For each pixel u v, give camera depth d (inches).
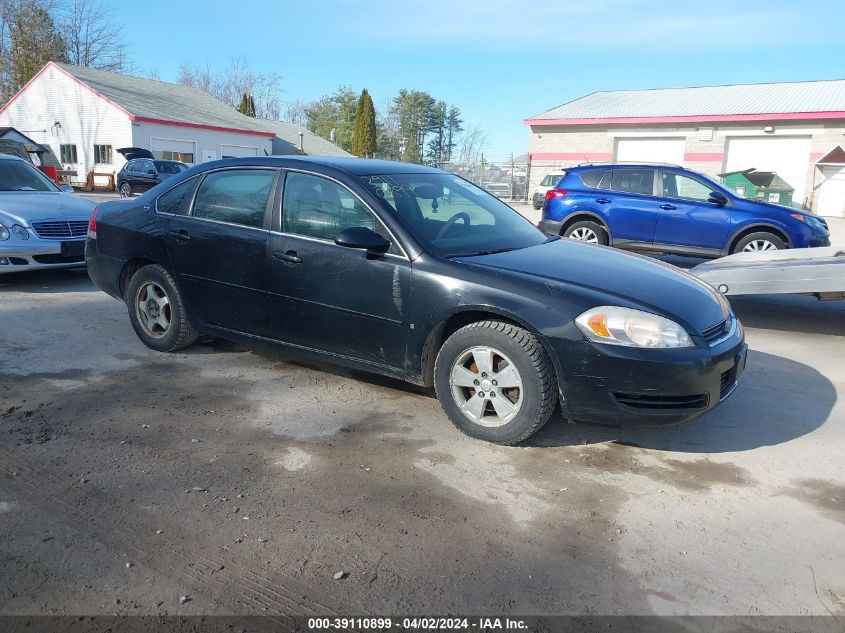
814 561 108.4
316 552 107.3
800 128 1065.5
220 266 182.2
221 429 152.5
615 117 1192.8
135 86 1466.5
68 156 1357.0
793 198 1095.0
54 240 294.4
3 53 1886.1
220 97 2847.0
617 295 141.2
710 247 389.4
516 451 145.3
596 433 155.7
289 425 155.9
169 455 138.9
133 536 110.4
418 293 150.7
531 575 103.0
